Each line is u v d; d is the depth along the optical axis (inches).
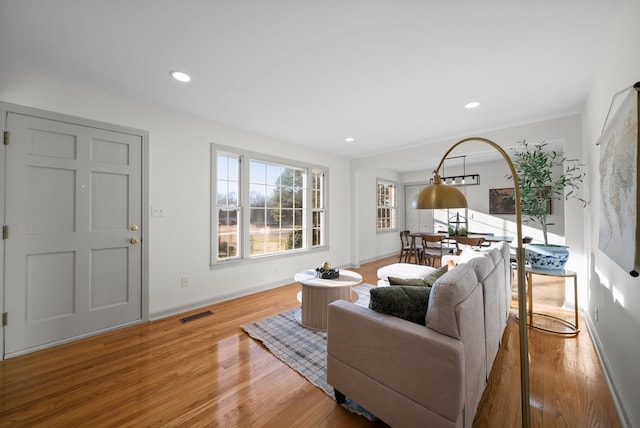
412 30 64.4
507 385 67.8
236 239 140.4
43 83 84.6
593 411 58.8
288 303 129.2
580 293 109.8
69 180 89.6
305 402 62.7
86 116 92.5
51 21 61.0
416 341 48.3
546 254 99.3
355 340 57.6
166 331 98.5
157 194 109.9
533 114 115.3
